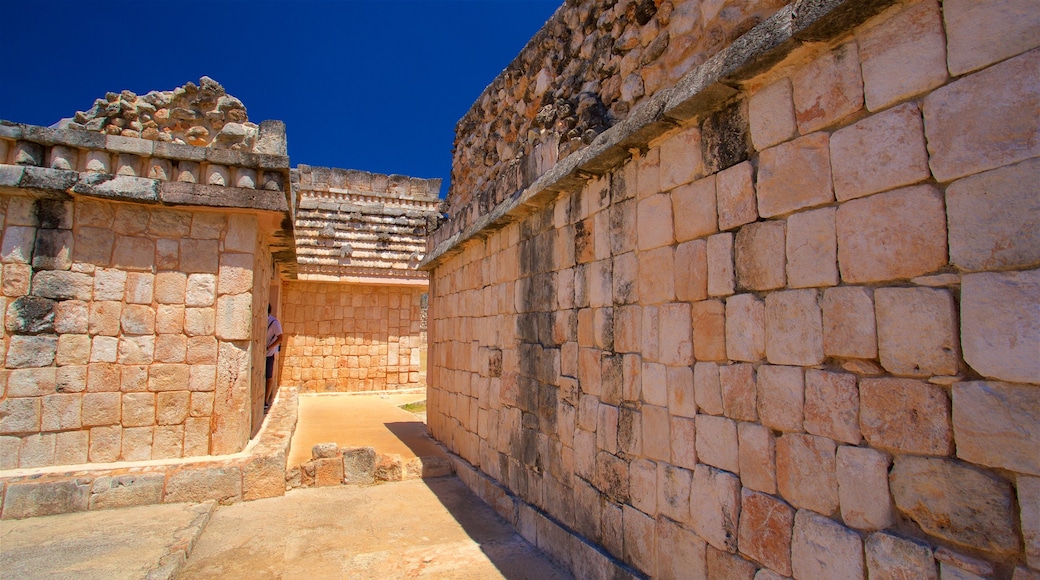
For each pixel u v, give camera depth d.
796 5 2.33
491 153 6.82
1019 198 1.71
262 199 6.09
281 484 6.01
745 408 2.67
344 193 14.62
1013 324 1.70
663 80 3.48
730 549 2.71
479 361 6.56
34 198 5.61
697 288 3.02
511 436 5.50
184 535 4.57
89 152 5.69
